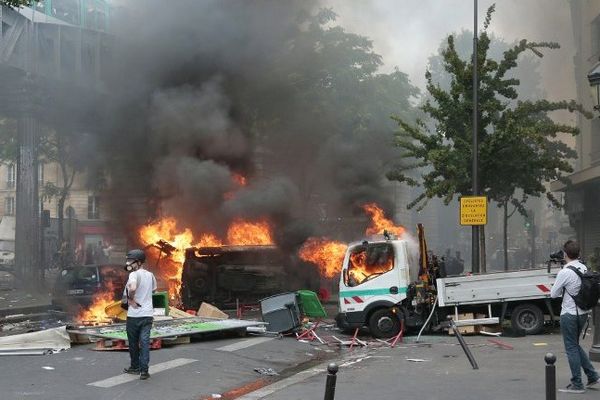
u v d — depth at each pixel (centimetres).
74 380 845
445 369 935
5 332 1402
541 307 1279
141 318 872
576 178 2623
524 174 1930
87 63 2547
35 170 2500
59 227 3753
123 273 1906
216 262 1825
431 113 1934
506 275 1273
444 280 1288
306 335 1309
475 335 1295
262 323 1259
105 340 1081
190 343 1170
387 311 1315
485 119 1873
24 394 766
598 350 899
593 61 2788
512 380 836
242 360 1036
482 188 1939
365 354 1122
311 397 765
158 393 796
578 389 748
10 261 3988
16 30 2278
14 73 2350
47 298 2217
